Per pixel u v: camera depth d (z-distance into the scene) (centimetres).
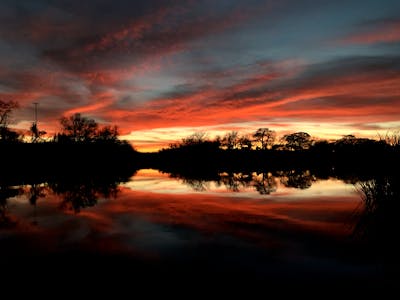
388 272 607
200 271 620
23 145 4847
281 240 822
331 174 3569
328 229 920
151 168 6166
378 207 1078
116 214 1184
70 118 6216
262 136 8775
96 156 6100
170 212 1219
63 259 686
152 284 563
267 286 556
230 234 884
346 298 513
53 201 1518
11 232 914
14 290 540
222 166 6381
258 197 1630
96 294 527
